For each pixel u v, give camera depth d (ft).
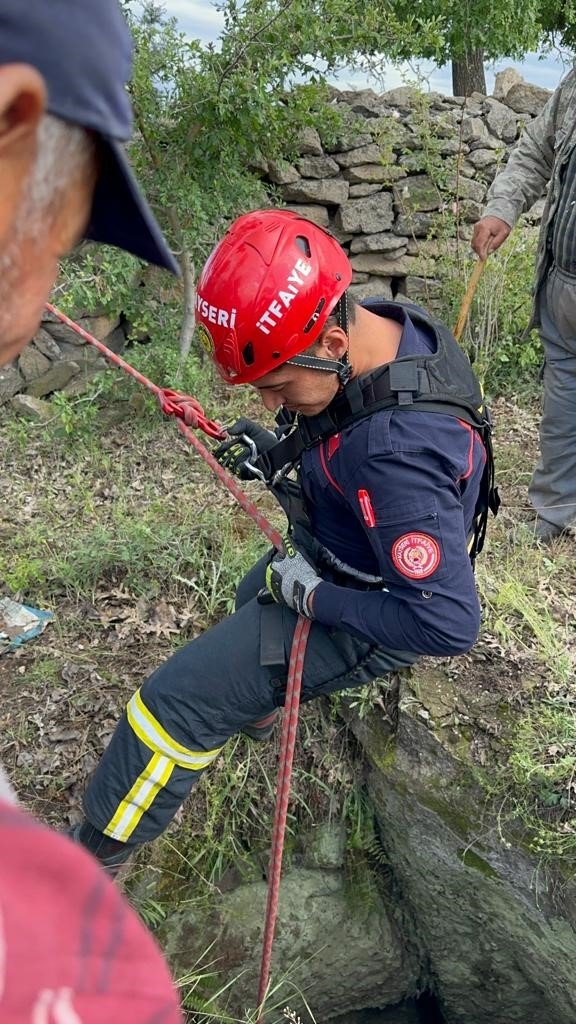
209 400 13.66
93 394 13.28
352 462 5.38
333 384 5.39
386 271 15.64
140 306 13.42
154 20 11.50
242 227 5.33
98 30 1.48
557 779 8.09
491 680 9.02
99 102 1.52
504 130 15.53
